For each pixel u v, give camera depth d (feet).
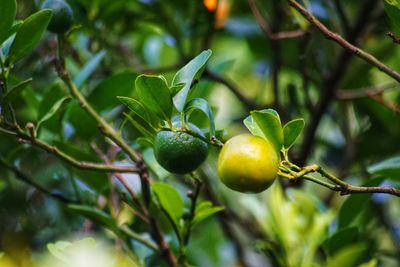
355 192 2.98
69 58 3.93
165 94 3.02
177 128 3.08
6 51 3.30
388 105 4.09
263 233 4.19
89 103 3.63
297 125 2.97
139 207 3.53
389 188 2.98
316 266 3.66
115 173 3.56
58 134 3.63
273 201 3.78
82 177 3.60
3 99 3.22
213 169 4.22
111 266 3.34
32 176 4.16
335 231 3.66
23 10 4.00
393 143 4.33
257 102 4.29
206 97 4.01
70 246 3.23
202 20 4.21
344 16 4.04
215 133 3.18
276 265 3.78
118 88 3.62
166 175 3.57
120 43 4.27
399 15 3.11
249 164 2.92
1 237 4.10
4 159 3.75
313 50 4.22
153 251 3.64
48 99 3.59
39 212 4.17
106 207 3.80
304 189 4.25
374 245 4.02
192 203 3.39
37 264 3.65
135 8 4.24
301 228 3.73
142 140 3.28
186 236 3.47
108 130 3.44
